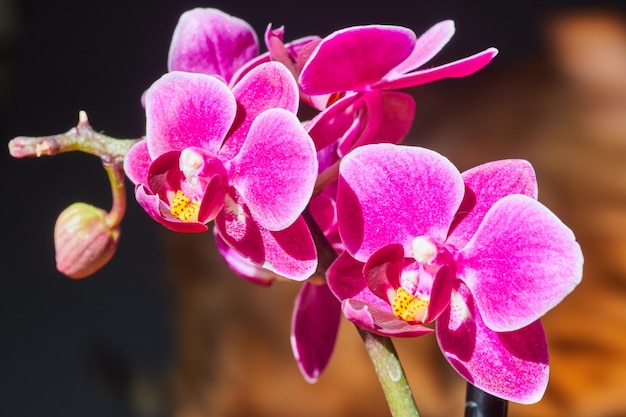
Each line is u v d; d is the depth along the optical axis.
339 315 0.57
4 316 1.75
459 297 0.51
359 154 0.51
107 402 1.65
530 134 0.90
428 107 0.98
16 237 1.79
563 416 0.83
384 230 0.51
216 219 0.52
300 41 0.54
